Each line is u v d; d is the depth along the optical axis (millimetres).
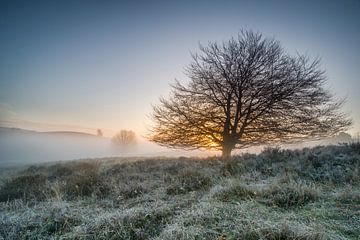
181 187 6078
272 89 13906
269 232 3148
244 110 14867
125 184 6719
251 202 4449
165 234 3438
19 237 3818
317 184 5516
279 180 5789
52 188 6680
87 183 7078
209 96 14867
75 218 4430
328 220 3584
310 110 14266
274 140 15367
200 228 3520
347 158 7184
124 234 3668
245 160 8891
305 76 14211
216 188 5465
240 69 14367
